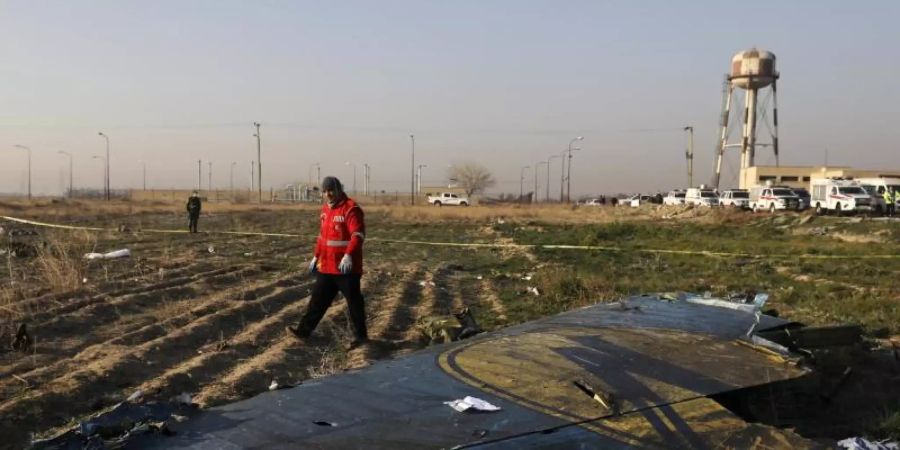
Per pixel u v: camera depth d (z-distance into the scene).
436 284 13.15
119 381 6.18
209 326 8.47
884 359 6.60
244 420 2.89
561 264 16.91
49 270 11.46
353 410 3.02
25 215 36.78
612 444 2.82
